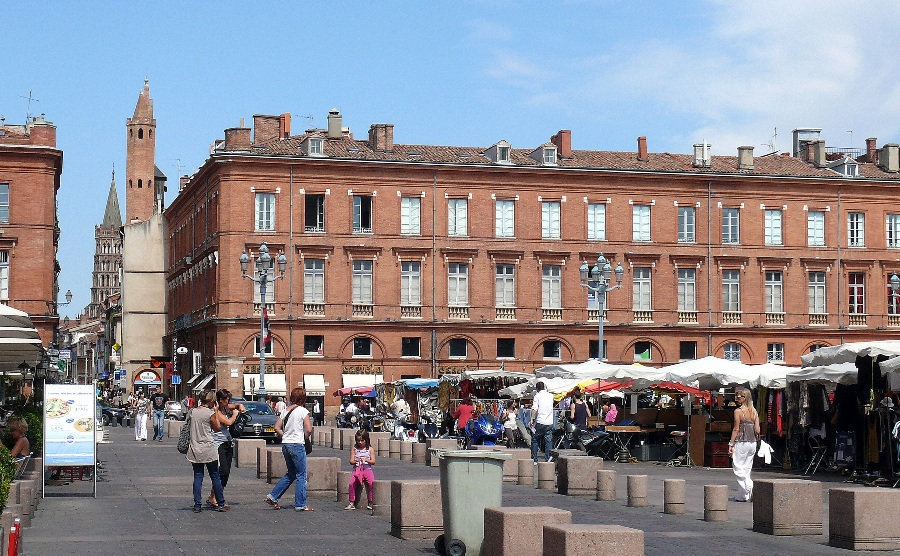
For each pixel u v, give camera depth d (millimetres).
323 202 86500
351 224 86500
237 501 28438
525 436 50250
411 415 66375
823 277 93438
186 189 97938
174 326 105750
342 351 86438
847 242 93562
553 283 89938
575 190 89938
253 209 85375
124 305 116312
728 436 43219
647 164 92875
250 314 85125
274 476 33750
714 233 91750
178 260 106688
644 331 90562
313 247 85875
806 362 37781
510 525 17547
